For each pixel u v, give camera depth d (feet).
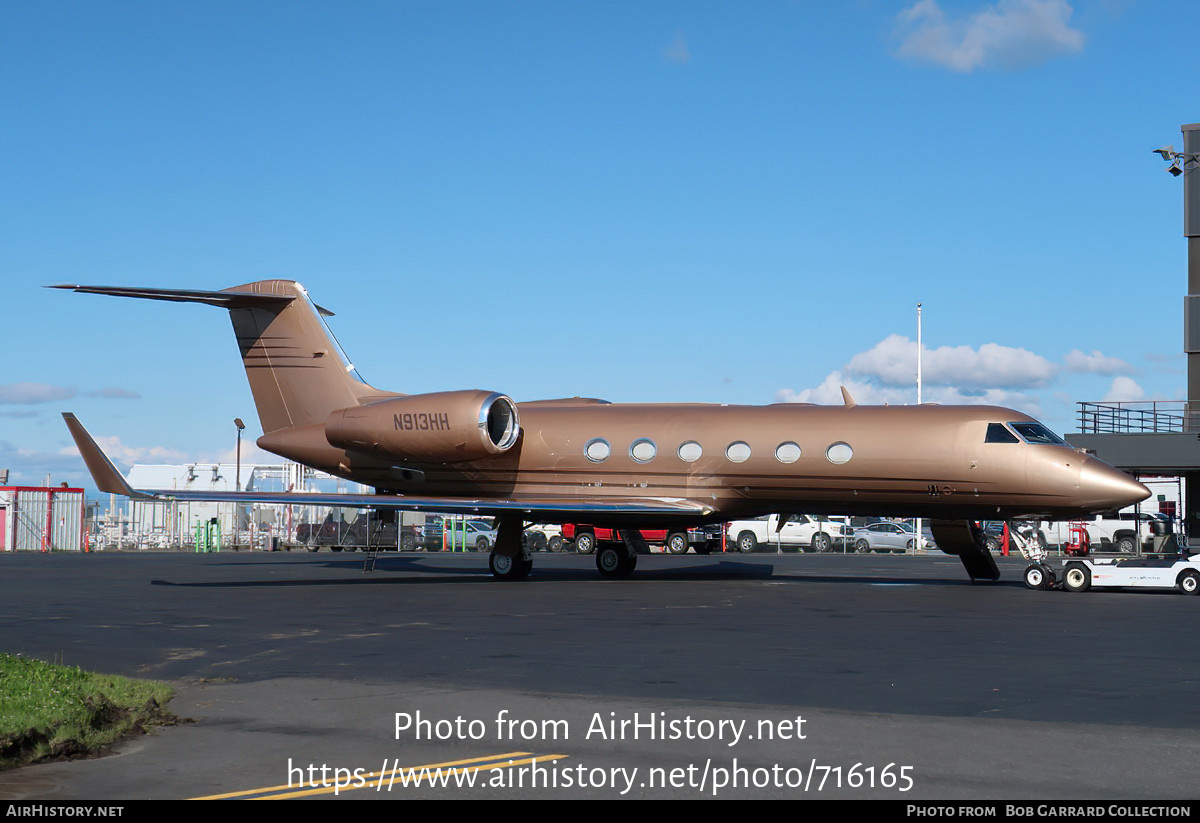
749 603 66.80
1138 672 39.24
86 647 46.50
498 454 90.38
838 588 79.56
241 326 100.99
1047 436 79.71
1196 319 135.03
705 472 86.79
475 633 51.13
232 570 103.14
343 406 97.60
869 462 81.71
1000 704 33.04
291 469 190.29
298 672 39.42
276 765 25.88
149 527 194.18
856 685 36.37
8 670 33.40
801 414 86.12
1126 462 126.93
